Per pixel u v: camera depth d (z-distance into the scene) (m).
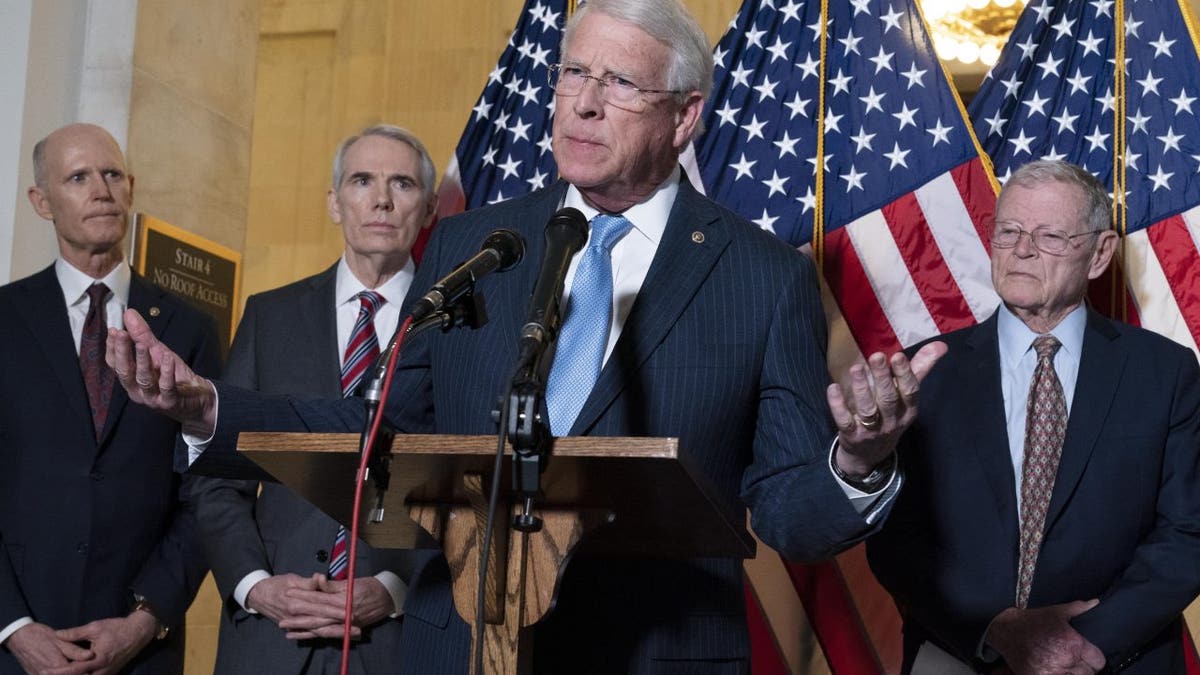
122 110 5.30
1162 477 3.37
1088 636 3.16
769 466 2.24
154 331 4.11
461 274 1.90
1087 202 3.57
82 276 4.10
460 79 7.80
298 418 2.27
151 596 3.85
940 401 3.50
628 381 2.23
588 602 2.21
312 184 8.20
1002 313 3.63
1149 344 3.50
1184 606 3.21
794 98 4.72
